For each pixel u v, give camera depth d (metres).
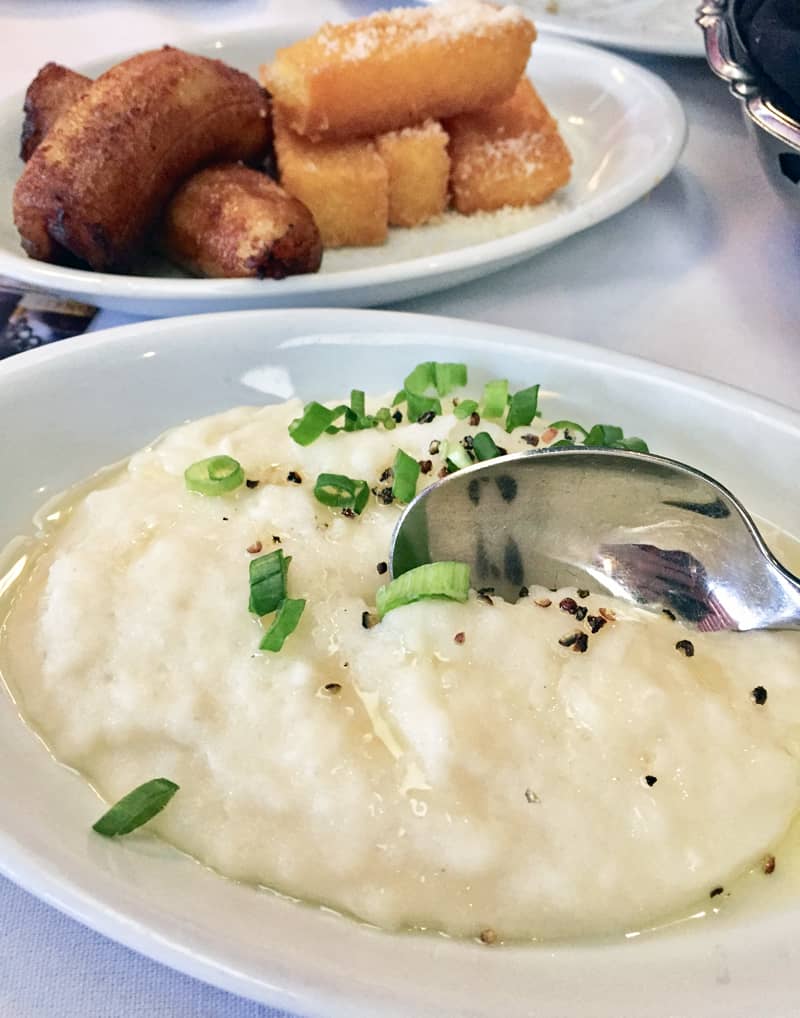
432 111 0.31
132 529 0.18
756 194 0.33
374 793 0.15
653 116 0.34
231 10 0.46
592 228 0.31
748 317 0.27
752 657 0.17
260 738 0.16
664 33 0.40
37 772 0.16
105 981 0.14
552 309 0.28
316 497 0.19
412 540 0.18
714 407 0.21
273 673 0.16
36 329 0.27
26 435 0.21
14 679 0.17
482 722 0.16
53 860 0.14
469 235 0.32
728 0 0.26
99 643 0.17
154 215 0.29
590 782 0.15
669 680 0.16
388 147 0.30
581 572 0.18
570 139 0.36
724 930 0.15
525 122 0.33
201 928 0.13
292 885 0.15
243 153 0.32
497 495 0.18
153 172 0.28
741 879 0.15
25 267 0.27
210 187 0.29
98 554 0.18
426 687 0.16
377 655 0.16
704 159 0.35
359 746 0.15
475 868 0.15
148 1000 0.14
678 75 0.39
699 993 0.13
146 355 0.22
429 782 0.15
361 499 0.18
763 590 0.17
